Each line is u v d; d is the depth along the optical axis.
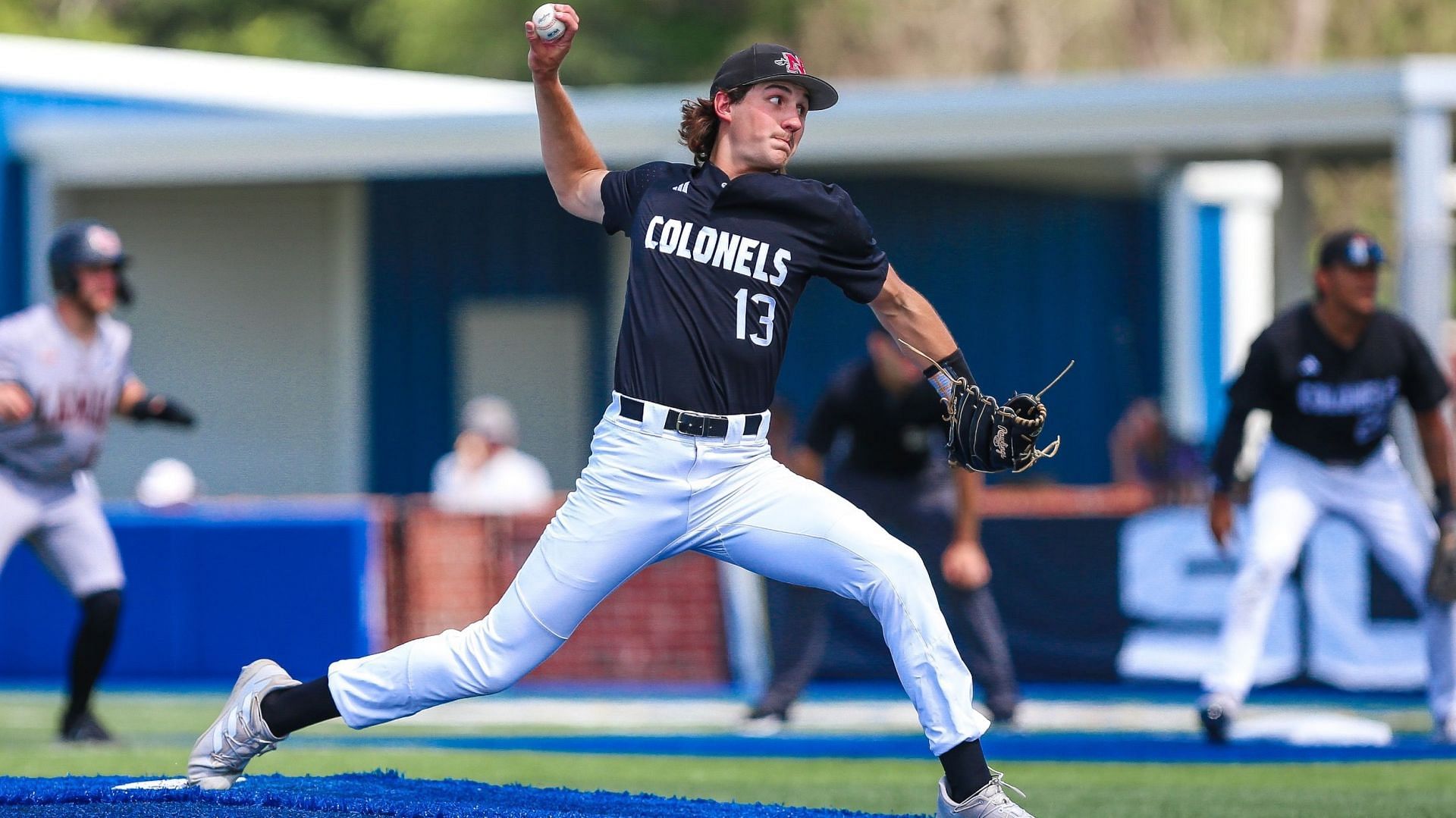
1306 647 37.88
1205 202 76.12
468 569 42.66
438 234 66.50
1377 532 29.12
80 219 64.44
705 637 41.78
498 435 51.56
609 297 65.25
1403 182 45.28
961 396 16.50
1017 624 39.97
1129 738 30.83
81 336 28.61
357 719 17.14
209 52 106.06
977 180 64.62
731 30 101.75
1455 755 27.88
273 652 43.28
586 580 16.34
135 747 29.19
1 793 17.19
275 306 66.94
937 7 103.62
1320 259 28.09
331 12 108.69
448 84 66.12
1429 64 44.94
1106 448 71.12
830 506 16.42
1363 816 21.83
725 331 15.96
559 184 17.33
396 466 66.62
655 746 30.25
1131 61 103.50
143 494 50.00
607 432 16.31
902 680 16.53
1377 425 28.70
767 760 28.25
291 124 56.53
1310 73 46.34
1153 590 39.12
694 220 16.09
